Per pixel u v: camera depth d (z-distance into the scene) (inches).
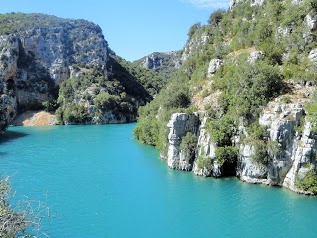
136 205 2345.0
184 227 2011.6
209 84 3619.6
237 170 2787.9
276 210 2183.8
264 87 2755.9
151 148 4448.8
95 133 6254.9
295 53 3053.6
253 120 2726.4
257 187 2556.6
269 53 3213.6
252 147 2623.0
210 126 2869.1
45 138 5521.7
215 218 2113.7
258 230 1955.0
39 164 3563.0
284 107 2556.6
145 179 2903.5
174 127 3085.6
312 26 3107.8
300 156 2377.0
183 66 5221.5
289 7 3607.3
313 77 2768.2
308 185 2361.0
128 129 7003.0
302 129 2429.9
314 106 2429.9
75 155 4030.5
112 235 1920.5
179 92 3646.7
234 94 2930.6
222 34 4768.7
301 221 2042.3
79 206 2332.7
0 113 6205.7
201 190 2566.4
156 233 1945.1
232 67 3412.9
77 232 1948.8
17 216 1125.1
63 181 2923.2
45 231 1956.2
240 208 2233.0
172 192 2551.7
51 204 2367.1
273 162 2541.8
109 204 2367.1
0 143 4958.2
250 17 4530.0
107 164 3528.5
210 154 2856.8
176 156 3139.8
